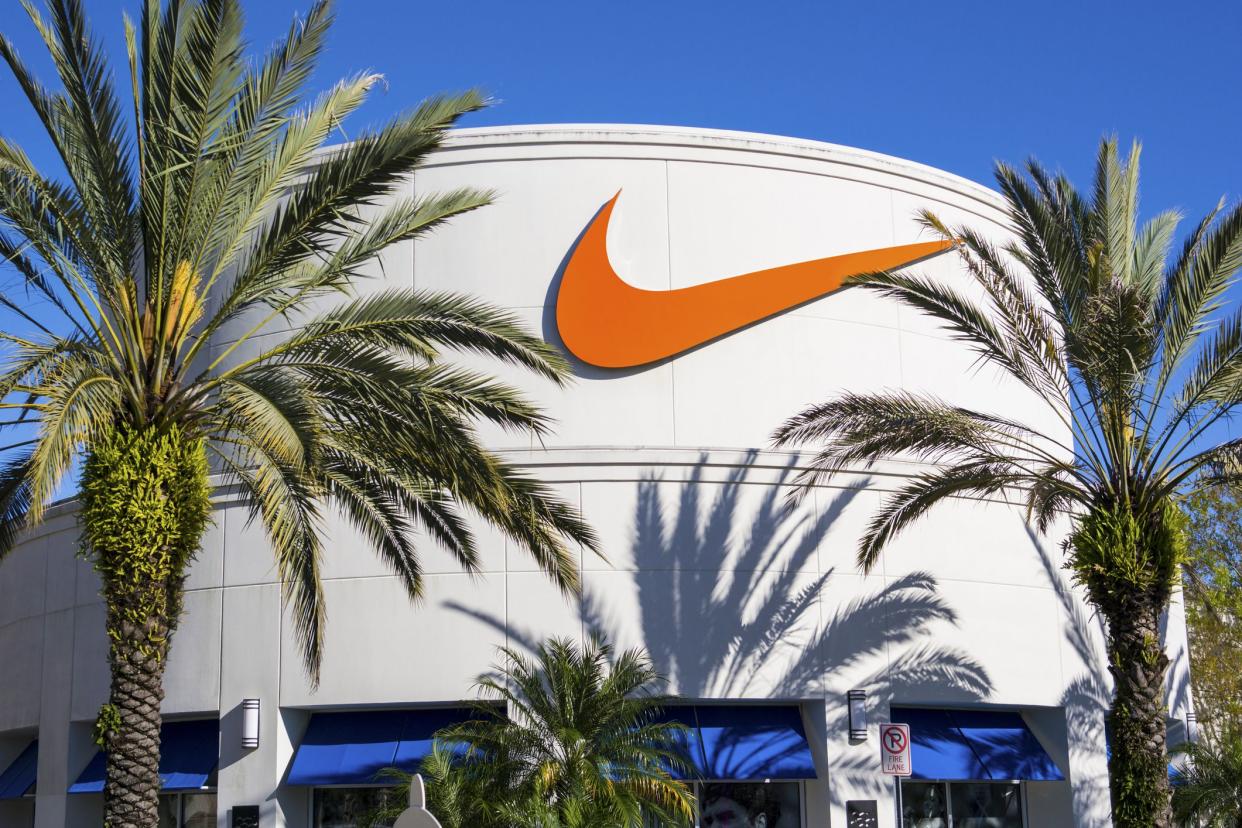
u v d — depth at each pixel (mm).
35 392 13953
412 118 14961
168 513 14273
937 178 26406
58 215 14484
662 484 22219
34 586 25625
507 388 15953
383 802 22031
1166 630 27781
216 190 15148
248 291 15734
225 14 14297
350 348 15453
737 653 21828
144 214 14828
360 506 18016
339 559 22062
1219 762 24406
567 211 24062
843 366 24500
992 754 23484
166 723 23703
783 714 22609
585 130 24375
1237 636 42281
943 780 23000
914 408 20000
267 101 15078
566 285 23641
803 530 22625
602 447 22516
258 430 13695
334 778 21531
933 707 23750
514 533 16719
